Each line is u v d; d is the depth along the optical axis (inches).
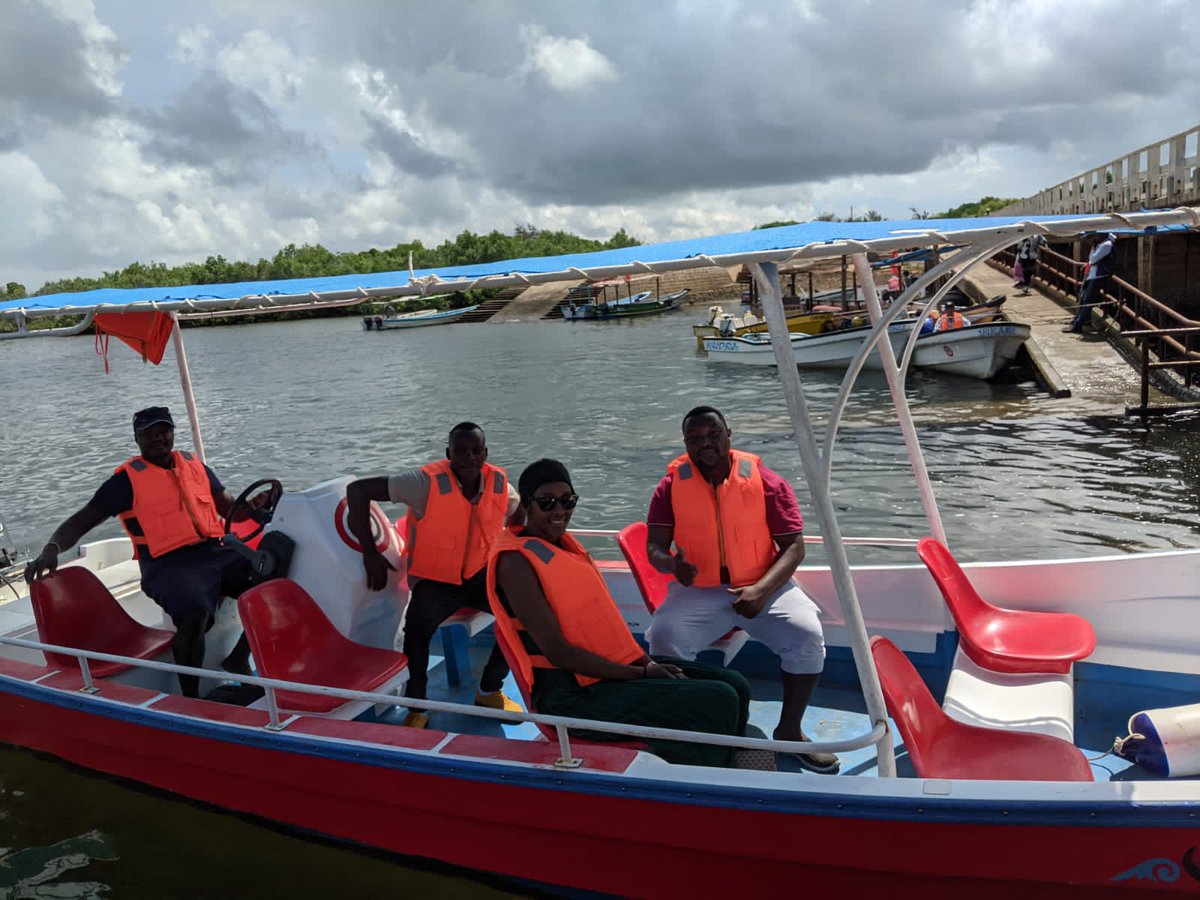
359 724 149.5
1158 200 754.2
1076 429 526.3
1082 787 108.9
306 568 175.2
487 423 703.7
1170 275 756.0
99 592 191.8
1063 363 691.4
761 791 118.0
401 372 1143.0
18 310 173.6
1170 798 104.9
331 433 716.0
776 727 164.9
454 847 142.9
